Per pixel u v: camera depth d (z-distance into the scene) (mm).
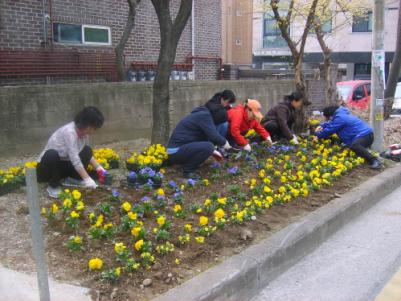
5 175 5859
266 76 19969
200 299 3652
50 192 5547
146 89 10141
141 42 13047
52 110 8391
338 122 8500
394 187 7863
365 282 4527
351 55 31781
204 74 15695
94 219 4738
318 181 6648
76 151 5477
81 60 11336
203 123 6559
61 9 10938
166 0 7254
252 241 4770
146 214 5023
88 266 4008
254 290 4270
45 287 3221
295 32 26281
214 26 15945
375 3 9039
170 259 4203
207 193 5926
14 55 9945
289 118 8867
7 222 4918
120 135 9727
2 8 9781
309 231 5168
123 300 3586
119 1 12305
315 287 4422
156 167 6426
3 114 7699
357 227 6012
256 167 7004
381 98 9203
